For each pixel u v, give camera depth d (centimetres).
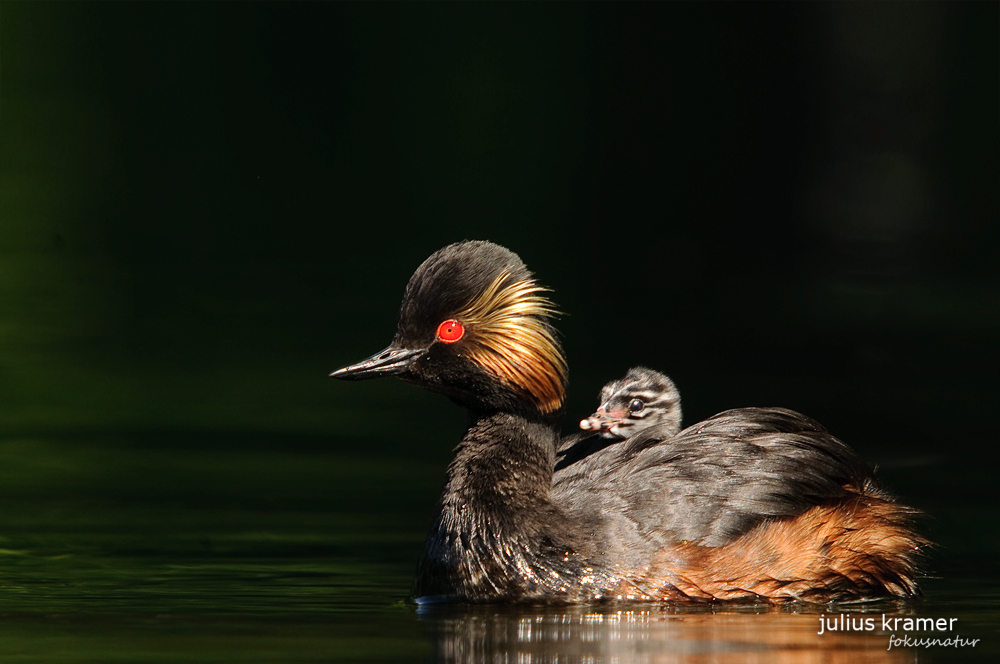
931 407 1695
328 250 3044
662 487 956
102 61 3550
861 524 974
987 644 818
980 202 2920
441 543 955
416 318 975
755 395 1755
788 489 959
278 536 1152
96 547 1115
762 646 810
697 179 3142
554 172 3322
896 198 2919
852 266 2786
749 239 3034
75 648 801
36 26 3581
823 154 2969
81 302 2461
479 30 3494
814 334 2169
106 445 1542
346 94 3509
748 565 930
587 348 2053
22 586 980
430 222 3238
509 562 936
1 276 2686
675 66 3209
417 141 3444
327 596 954
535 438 975
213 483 1365
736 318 2297
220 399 1812
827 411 1673
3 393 1814
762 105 3064
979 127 2938
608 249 2953
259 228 3198
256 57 3550
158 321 2320
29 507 1260
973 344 2084
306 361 2059
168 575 1018
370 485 1360
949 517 1202
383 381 1973
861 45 2930
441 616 891
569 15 3369
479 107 3456
